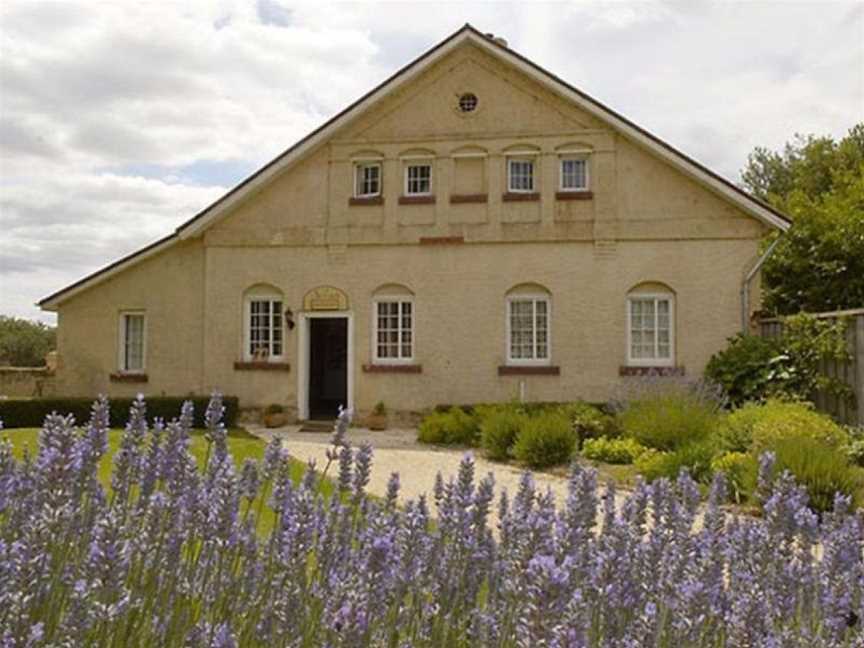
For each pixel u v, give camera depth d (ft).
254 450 35.99
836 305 68.69
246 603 8.23
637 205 57.06
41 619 6.95
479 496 9.09
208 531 8.45
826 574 9.21
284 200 61.05
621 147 57.57
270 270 60.85
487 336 58.03
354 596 6.95
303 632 7.80
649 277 56.59
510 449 42.73
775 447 29.55
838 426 38.27
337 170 60.64
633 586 7.98
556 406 52.54
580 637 5.45
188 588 8.20
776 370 49.24
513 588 7.24
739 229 55.83
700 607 7.75
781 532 9.46
